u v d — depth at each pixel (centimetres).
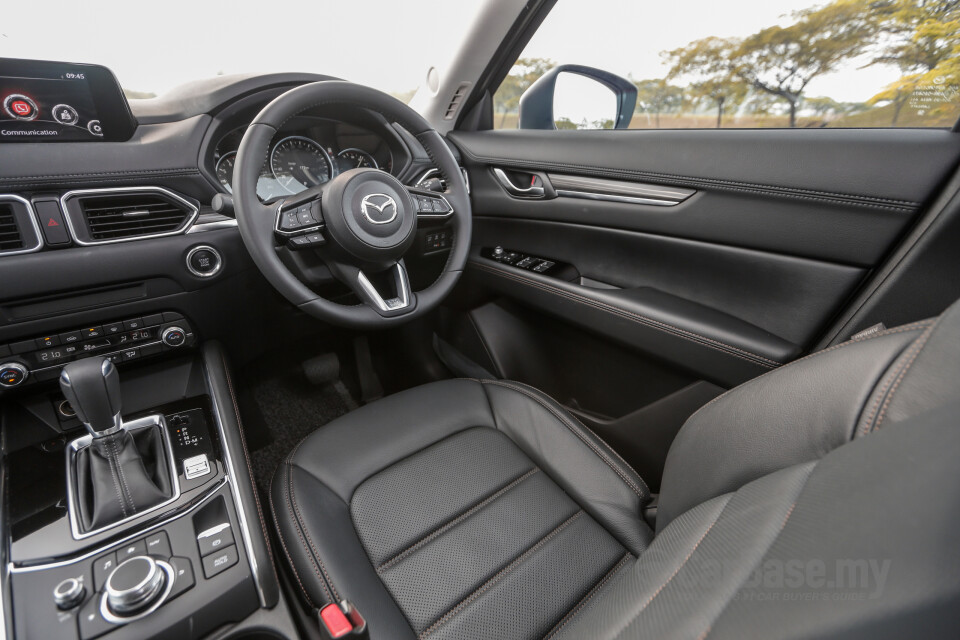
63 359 85
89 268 83
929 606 22
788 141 78
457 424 89
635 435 108
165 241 89
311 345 140
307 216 86
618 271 108
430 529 72
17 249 79
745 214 84
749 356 84
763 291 85
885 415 35
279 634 67
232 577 69
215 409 89
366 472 80
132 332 90
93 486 73
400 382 158
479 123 141
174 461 80
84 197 83
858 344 43
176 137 92
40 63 77
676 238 95
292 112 86
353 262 90
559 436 84
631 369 107
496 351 135
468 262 136
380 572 67
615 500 75
